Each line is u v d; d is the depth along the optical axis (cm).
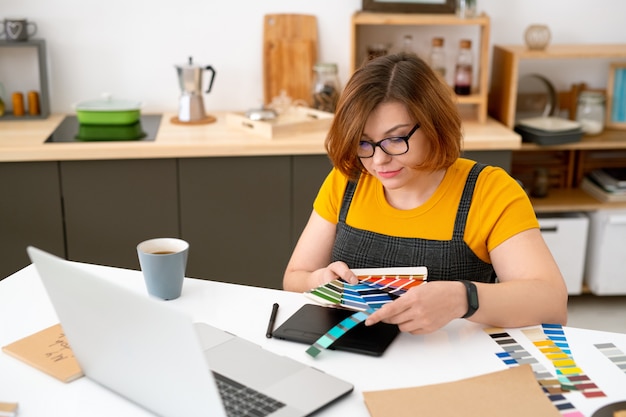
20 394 119
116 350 113
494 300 137
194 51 326
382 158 146
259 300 152
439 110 146
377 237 163
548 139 308
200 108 310
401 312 132
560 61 340
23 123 309
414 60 150
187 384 104
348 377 123
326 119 298
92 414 113
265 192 285
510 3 330
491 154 289
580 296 341
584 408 113
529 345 133
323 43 330
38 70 322
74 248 286
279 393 116
